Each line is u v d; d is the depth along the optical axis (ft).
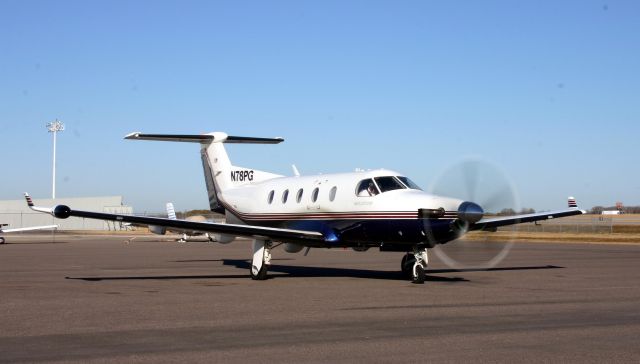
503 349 25.36
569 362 23.09
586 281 53.62
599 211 418.51
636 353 24.53
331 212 59.72
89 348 26.08
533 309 36.47
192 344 26.78
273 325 31.48
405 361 23.44
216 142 77.61
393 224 54.24
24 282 55.47
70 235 243.81
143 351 25.44
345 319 33.22
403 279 57.67
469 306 37.96
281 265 78.43
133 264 80.64
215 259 92.02
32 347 26.32
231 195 74.23
